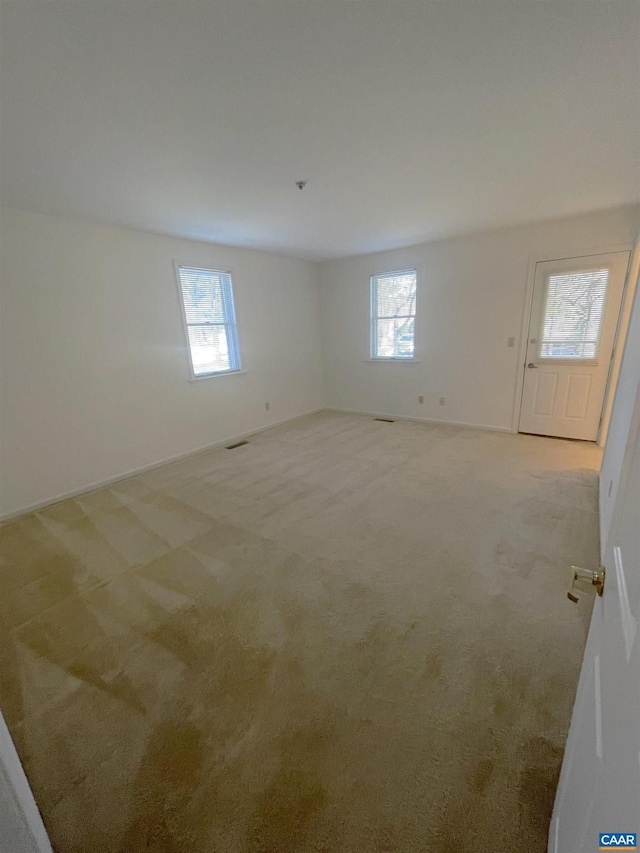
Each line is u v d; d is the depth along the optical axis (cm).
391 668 156
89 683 155
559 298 406
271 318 523
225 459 418
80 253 327
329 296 591
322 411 629
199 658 164
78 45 129
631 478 73
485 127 194
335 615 185
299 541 249
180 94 160
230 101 166
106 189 256
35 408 311
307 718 137
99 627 184
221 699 146
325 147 211
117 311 357
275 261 518
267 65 144
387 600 193
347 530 260
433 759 123
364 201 304
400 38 132
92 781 121
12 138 187
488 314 456
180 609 194
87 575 224
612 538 85
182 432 427
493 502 290
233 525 274
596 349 397
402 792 114
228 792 117
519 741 127
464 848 102
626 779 46
